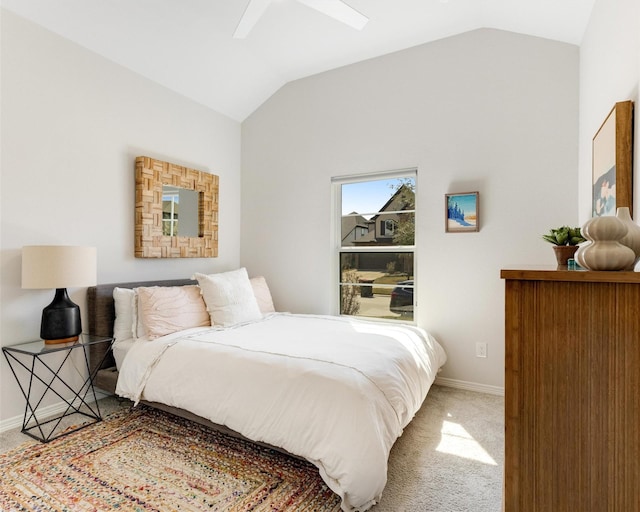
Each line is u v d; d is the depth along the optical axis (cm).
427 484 176
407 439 219
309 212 371
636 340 82
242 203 412
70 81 258
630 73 152
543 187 275
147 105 312
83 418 244
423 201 315
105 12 249
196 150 358
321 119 364
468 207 295
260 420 181
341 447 156
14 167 229
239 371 197
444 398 280
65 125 255
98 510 155
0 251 224
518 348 92
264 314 338
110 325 274
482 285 294
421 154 317
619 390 84
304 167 373
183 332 258
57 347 221
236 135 407
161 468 187
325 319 318
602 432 85
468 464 193
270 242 394
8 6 223
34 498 163
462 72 301
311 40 311
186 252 338
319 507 159
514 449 92
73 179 260
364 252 351
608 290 84
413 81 321
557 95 271
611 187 164
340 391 168
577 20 236
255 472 184
